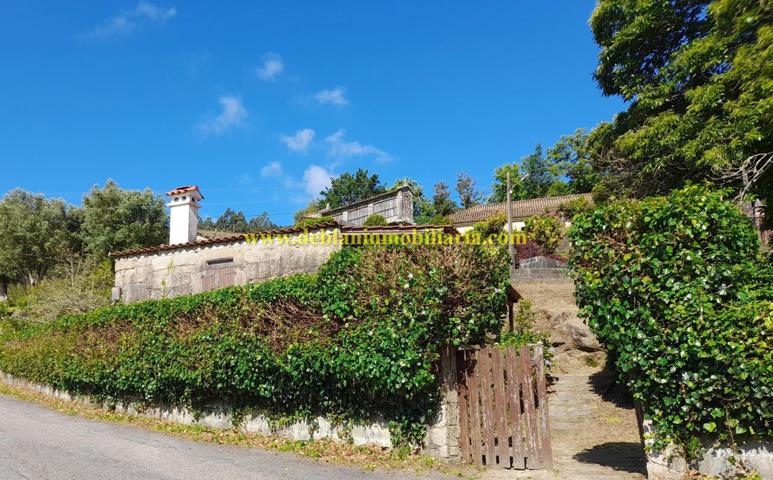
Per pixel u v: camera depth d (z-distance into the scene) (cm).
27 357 1568
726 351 462
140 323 1092
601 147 1455
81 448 798
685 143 1041
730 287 486
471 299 638
